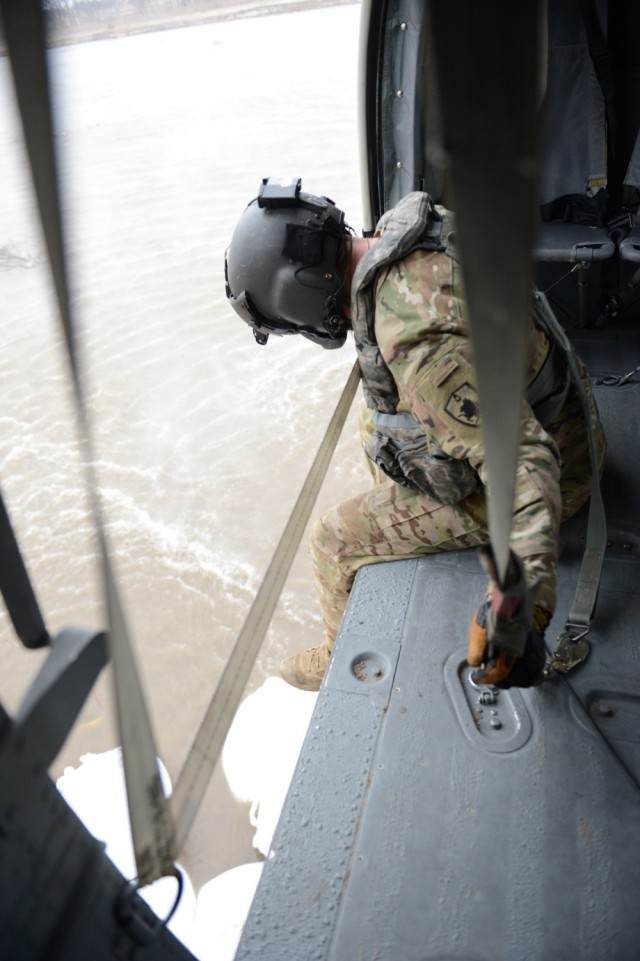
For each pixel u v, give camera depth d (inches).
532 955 41.8
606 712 55.7
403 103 88.8
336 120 327.6
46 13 13.2
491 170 13.8
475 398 50.8
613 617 63.1
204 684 175.8
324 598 75.2
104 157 315.3
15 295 212.2
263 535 229.0
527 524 46.3
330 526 72.0
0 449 214.8
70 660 21.5
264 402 275.9
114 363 270.8
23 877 21.4
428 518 67.7
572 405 68.4
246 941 43.1
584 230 107.0
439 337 52.6
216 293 290.0
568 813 49.0
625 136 109.2
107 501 235.0
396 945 42.6
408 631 62.9
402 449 64.2
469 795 50.3
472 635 40.9
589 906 44.0
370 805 49.9
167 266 289.0
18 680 124.3
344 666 60.1
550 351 63.4
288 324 66.4
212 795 123.0
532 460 48.6
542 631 44.3
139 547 224.7
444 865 46.4
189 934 69.2
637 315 109.1
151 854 24.3
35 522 198.7
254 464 251.3
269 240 60.9
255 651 35.4
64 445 207.2
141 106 363.6
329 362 288.7
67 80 13.7
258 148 303.0
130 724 21.3
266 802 121.3
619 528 72.7
